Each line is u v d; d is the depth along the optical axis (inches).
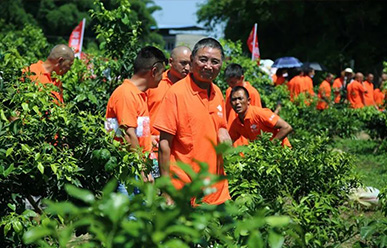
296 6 1459.2
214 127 201.0
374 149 608.4
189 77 199.9
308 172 265.1
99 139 210.2
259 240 94.5
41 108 215.2
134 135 227.1
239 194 236.7
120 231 91.0
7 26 1568.7
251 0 1502.2
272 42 1562.5
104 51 387.2
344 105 751.7
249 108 308.7
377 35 1491.1
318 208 199.9
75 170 202.4
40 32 664.4
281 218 95.0
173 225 91.5
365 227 178.7
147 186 97.3
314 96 684.1
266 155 262.1
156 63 232.4
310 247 169.0
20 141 204.4
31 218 199.6
